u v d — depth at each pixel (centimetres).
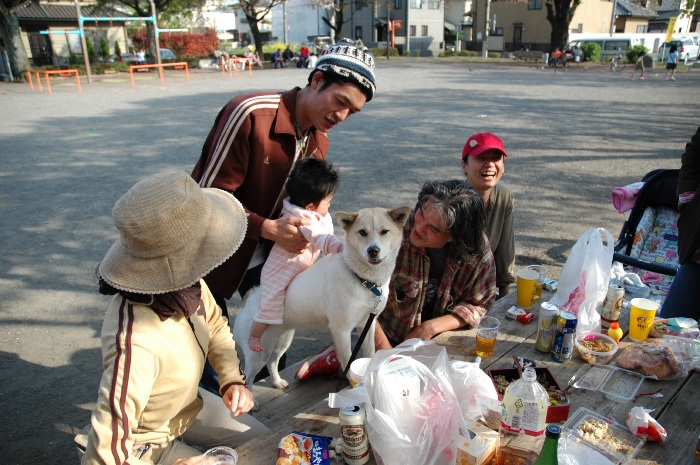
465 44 5562
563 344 211
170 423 186
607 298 238
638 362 201
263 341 250
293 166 246
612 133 1072
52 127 1237
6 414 300
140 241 142
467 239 231
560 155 880
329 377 260
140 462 151
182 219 145
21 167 859
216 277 251
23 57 2588
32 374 337
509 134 1070
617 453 158
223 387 194
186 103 1639
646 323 225
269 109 234
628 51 3525
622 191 386
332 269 229
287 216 232
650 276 362
